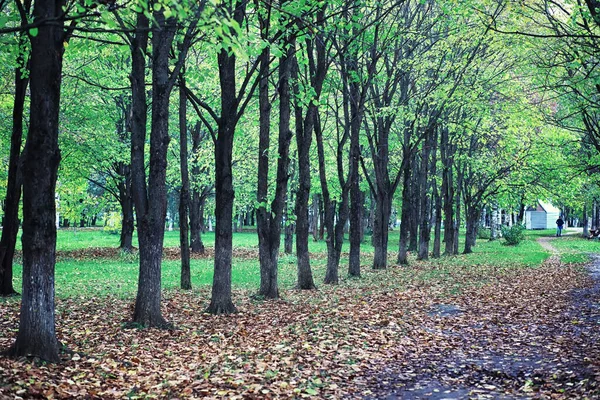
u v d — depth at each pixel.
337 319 12.77
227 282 13.94
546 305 14.72
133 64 12.09
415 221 40.88
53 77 8.26
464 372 8.62
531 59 17.94
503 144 28.16
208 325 12.22
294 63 17.98
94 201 36.00
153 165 11.70
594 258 30.84
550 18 14.61
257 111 28.30
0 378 6.96
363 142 29.95
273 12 13.27
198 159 31.50
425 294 17.12
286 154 16.11
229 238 13.97
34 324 8.29
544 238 58.88
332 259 20.52
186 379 7.89
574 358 8.89
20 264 25.75
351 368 8.74
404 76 26.31
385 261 26.36
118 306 14.39
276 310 14.21
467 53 24.17
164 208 11.91
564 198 36.31
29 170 8.22
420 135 26.62
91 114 27.02
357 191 22.91
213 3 6.30
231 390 7.36
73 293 16.72
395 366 8.97
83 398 6.82
